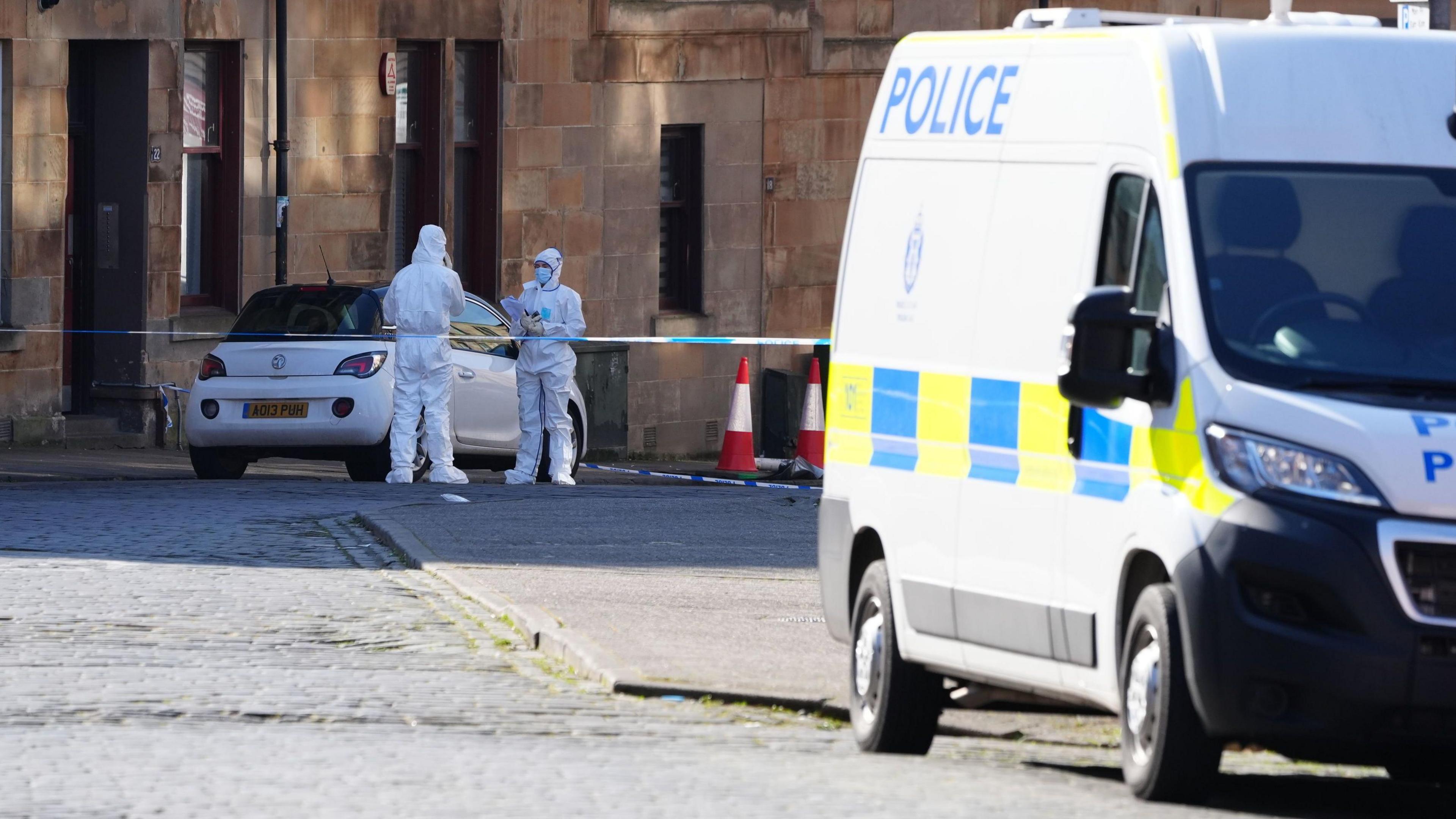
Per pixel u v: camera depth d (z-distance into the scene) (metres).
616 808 27.92
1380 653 27.00
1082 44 32.41
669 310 112.88
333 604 48.59
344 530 62.50
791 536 63.47
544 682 40.41
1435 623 27.09
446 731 35.06
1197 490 28.03
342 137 98.62
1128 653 29.27
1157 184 30.20
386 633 45.31
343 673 40.47
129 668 40.12
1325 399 28.19
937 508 33.66
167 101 92.56
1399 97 31.05
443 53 102.50
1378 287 29.55
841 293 37.53
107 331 92.12
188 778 29.88
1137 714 29.09
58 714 35.47
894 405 35.28
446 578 52.59
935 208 34.88
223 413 76.19
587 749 33.31
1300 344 28.86
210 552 56.56
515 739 34.25
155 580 51.19
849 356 36.97
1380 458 27.52
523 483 79.44
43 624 44.56
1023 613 31.55
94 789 28.98
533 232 106.62
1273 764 35.34
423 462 78.81
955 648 33.19
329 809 27.73
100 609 46.78
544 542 60.03
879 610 34.94
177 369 93.75
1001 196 33.25
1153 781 28.66
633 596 49.91
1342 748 27.83
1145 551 28.80
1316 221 29.91
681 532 63.62
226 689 38.38
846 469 36.69
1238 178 30.09
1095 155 31.44
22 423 88.38
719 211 113.38
